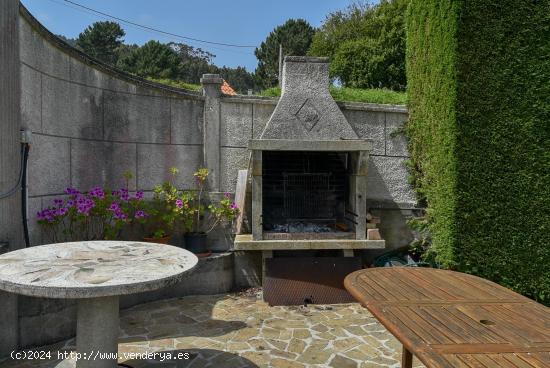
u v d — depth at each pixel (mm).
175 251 3111
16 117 3498
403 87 13695
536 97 4551
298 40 34625
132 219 5035
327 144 4680
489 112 4559
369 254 5582
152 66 30328
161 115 5344
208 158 5504
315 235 4832
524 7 4547
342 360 3287
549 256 4609
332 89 6621
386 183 5660
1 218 3357
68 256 2844
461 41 4516
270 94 6562
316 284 4762
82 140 4590
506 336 1850
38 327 3471
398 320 2025
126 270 2463
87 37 36875
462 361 1589
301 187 5301
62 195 4320
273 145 4625
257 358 3299
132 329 3887
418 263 5379
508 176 4590
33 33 3840
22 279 2209
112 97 4953
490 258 4625
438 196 4961
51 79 4121
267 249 4707
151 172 5301
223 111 5527
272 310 4488
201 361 3227
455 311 2176
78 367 2586
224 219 5492
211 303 4695
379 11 15758
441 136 4816
